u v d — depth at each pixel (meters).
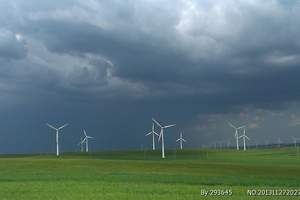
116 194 42.53
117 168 74.56
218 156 157.25
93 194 42.62
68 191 44.69
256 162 108.56
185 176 59.78
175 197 40.66
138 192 44.12
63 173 65.31
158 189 46.16
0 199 39.47
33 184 50.69
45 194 42.62
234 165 85.25
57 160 92.94
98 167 76.00
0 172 67.31
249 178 58.47
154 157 159.75
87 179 56.06
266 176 62.69
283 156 150.88
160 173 65.38
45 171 68.75
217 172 69.31
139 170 71.31
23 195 42.00
